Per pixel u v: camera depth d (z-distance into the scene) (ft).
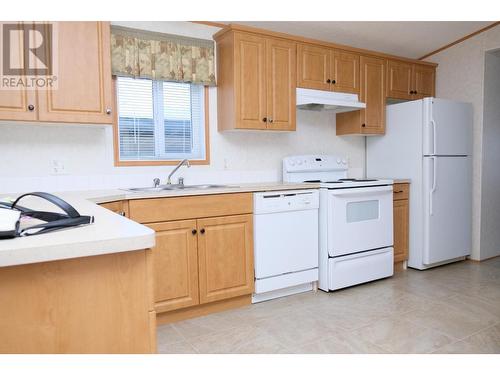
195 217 8.19
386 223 11.00
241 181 11.12
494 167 13.28
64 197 6.82
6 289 2.79
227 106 10.02
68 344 2.98
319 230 10.20
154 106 9.96
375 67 12.24
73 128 8.75
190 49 9.93
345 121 12.63
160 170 9.86
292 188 9.48
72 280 2.97
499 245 13.66
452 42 13.16
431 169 11.64
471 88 12.91
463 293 9.75
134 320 3.20
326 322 8.06
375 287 10.38
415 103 11.91
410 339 7.20
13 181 8.11
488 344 6.94
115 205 7.24
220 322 8.15
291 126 10.50
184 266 8.11
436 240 11.85
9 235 2.87
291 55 10.43
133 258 3.18
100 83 7.81
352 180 11.35
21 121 7.23
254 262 9.04
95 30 7.74
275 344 7.09
